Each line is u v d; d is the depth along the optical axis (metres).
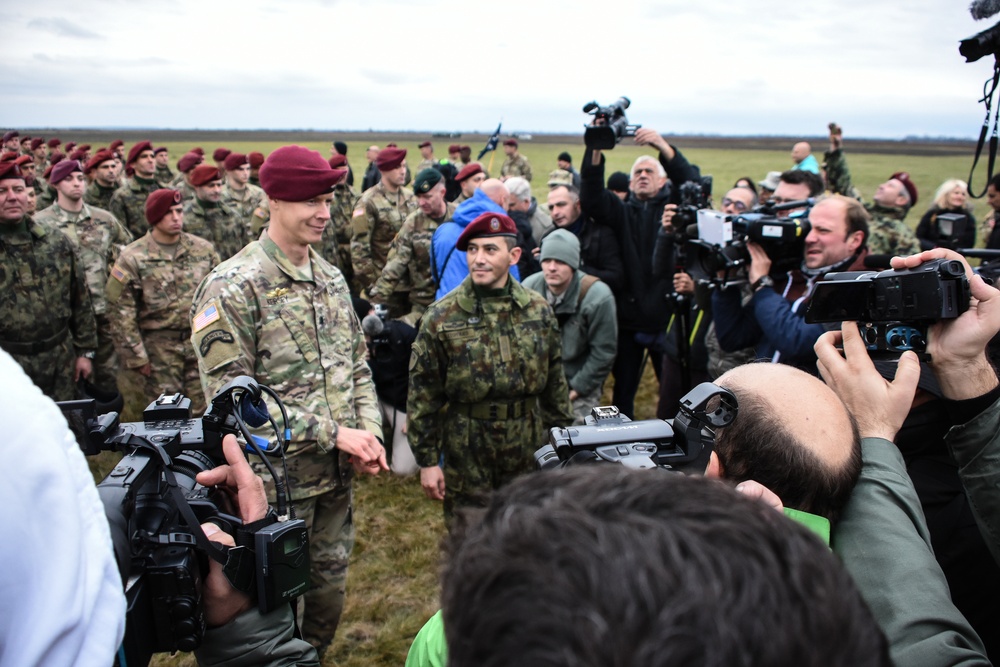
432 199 5.57
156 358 4.91
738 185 6.00
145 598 1.10
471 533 0.53
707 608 0.40
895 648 0.91
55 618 0.62
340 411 2.63
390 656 3.15
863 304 1.36
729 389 1.12
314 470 2.55
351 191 8.39
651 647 0.39
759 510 0.49
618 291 4.81
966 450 1.25
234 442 1.32
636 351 4.95
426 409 3.11
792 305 2.97
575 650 0.40
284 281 2.53
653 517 0.46
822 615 0.43
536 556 0.45
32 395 0.65
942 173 37.84
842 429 1.05
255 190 8.91
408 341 4.57
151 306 4.80
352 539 2.81
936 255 1.28
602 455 1.17
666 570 0.42
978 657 0.85
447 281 4.45
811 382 1.10
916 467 1.79
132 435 1.23
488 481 3.14
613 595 0.41
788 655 0.41
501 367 3.00
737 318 3.16
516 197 6.41
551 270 3.90
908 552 0.98
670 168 4.58
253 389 1.51
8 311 4.28
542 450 1.32
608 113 4.46
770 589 0.42
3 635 0.62
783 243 2.83
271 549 1.22
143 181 8.39
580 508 0.47
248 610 1.24
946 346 1.26
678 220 3.68
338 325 2.70
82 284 4.70
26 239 4.34
